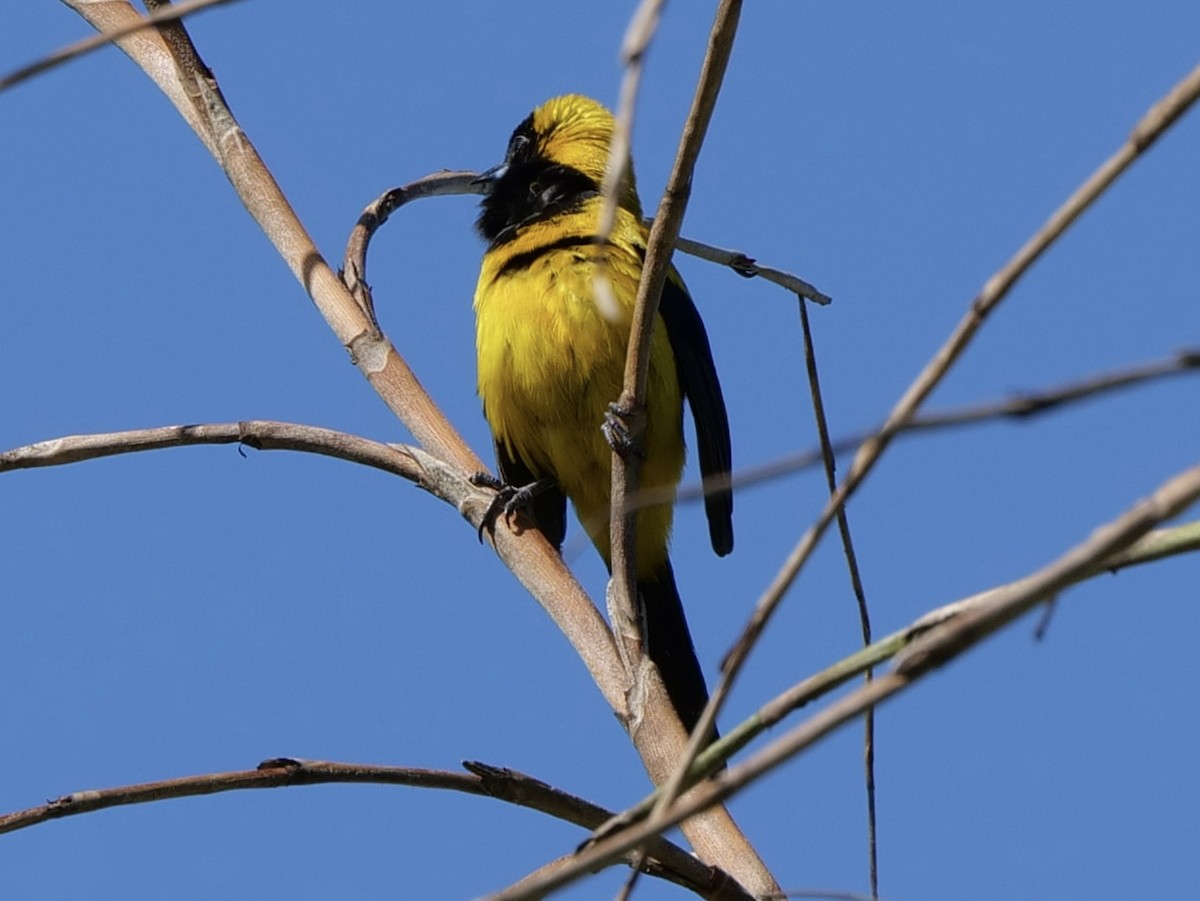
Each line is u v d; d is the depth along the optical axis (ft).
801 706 13.51
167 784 20.67
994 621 10.32
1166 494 9.38
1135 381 8.48
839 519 20.65
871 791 19.30
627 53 8.92
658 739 24.49
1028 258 10.87
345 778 20.92
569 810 21.04
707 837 21.91
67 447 28.09
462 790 21.04
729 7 20.72
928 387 11.27
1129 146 10.43
